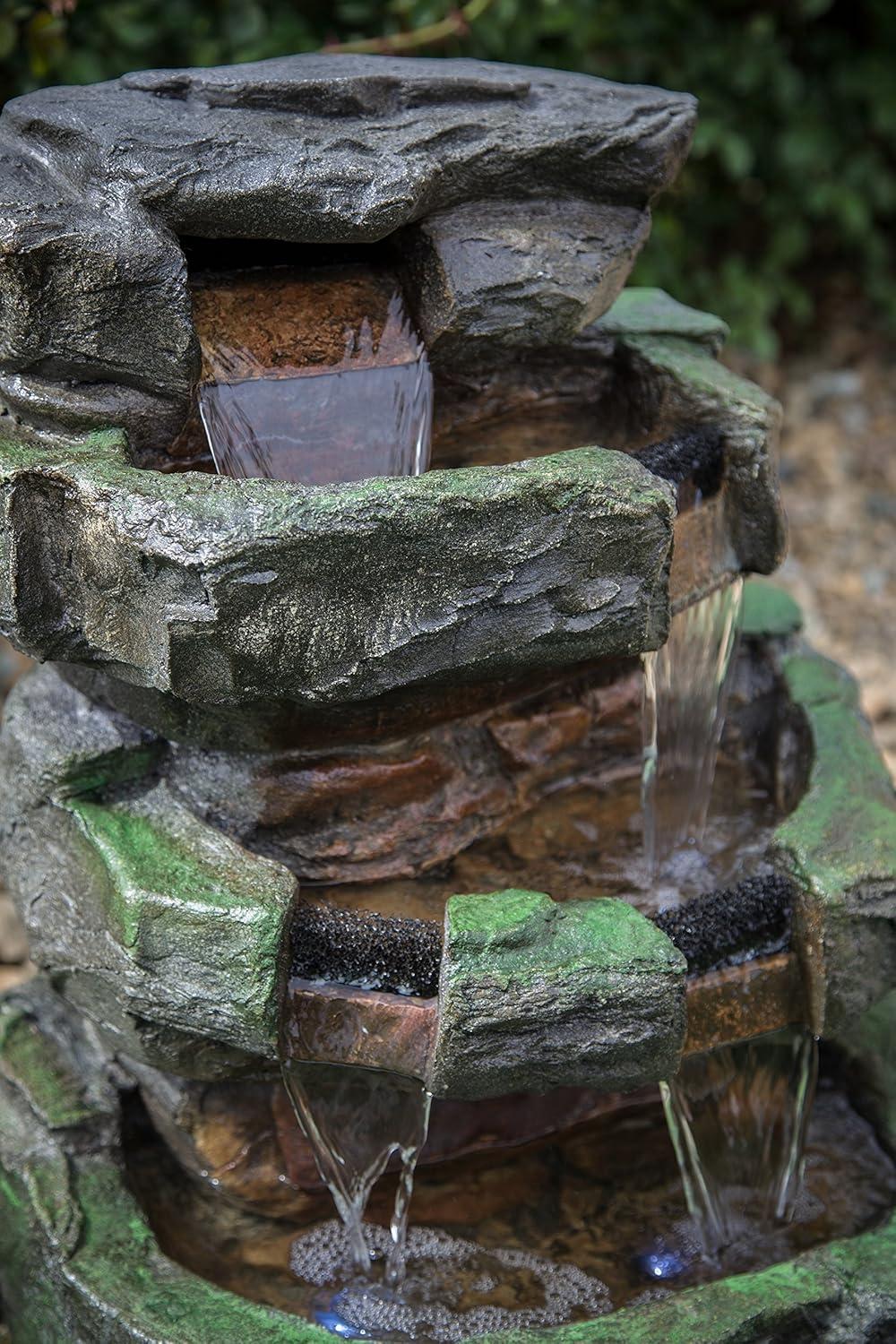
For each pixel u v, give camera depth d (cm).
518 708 263
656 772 269
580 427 280
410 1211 270
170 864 231
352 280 244
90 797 243
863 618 467
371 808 248
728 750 296
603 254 248
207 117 224
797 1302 236
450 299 238
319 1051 230
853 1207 273
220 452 230
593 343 275
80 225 212
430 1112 259
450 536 206
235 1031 226
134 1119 286
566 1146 281
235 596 201
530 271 241
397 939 228
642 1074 228
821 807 252
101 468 209
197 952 224
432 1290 258
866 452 534
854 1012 245
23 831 250
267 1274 261
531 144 238
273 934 221
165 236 217
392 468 243
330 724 235
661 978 219
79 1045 289
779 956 242
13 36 389
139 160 216
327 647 209
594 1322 233
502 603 213
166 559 200
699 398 259
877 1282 239
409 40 418
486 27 449
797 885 239
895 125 538
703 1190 265
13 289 211
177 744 246
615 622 221
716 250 577
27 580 215
